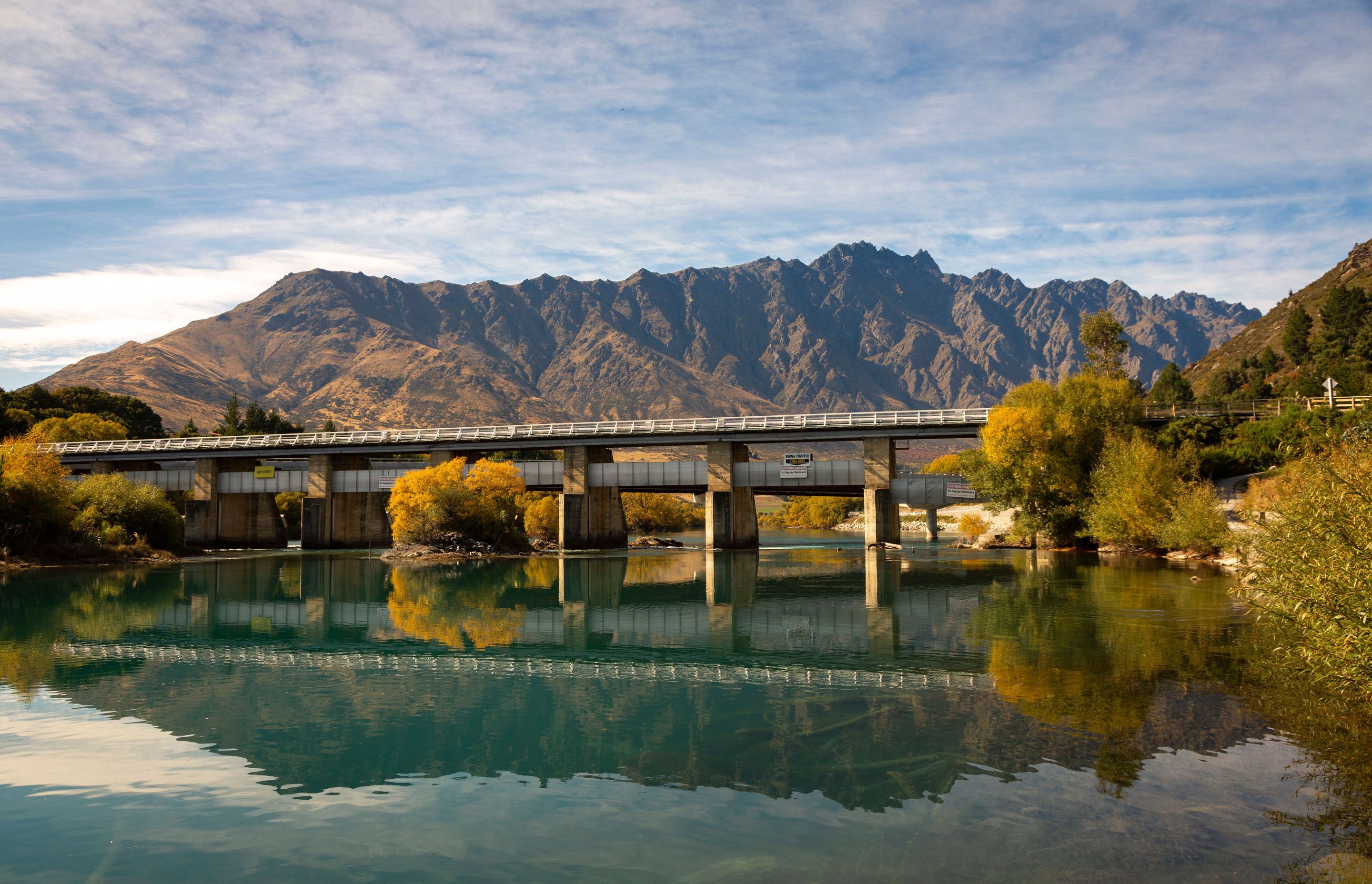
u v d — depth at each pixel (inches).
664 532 6786.4
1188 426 2997.0
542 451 5383.9
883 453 3373.5
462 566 2751.0
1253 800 522.3
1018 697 796.6
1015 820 496.7
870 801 533.3
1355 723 689.0
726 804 534.9
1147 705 753.6
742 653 1099.9
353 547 4094.5
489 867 448.1
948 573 2206.0
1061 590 1705.2
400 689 885.8
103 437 4741.6
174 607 1635.1
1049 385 3041.3
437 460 3880.4
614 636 1264.8
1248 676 865.5
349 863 455.5
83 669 1004.6
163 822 516.7
